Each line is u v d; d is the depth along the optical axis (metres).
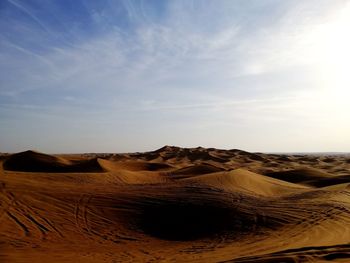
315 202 20.61
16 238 13.50
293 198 22.50
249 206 19.23
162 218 17.73
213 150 114.25
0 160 45.25
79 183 26.58
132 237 15.25
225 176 28.69
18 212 16.52
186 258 11.18
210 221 17.20
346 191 25.06
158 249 13.27
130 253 12.42
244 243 13.47
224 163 74.50
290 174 44.94
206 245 13.78
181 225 16.94
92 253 12.22
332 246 10.05
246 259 9.12
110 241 14.41
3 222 15.13
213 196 21.06
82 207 18.30
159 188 23.55
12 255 10.99
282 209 18.73
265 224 16.36
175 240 15.23
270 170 52.72
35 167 43.06
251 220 16.98
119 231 15.91
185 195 21.22
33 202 18.11
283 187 29.89
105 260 11.12
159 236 15.77
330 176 43.00
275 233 14.82
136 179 34.00
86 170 42.50
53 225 15.56
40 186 21.64
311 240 12.73
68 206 18.23
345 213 17.78
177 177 37.91
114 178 31.09
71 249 12.70
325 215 17.36
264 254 9.72
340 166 70.00
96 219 17.00
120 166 50.34
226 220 17.16
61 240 13.91
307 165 72.88
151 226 16.91
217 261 10.09
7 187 20.20
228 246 13.18
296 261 8.21
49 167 43.19
